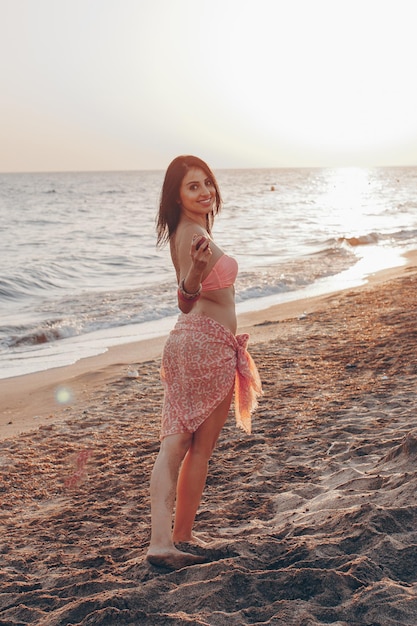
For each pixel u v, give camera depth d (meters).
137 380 9.12
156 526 3.25
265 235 33.41
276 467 5.30
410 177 191.88
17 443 6.73
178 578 3.02
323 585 2.73
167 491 3.29
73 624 2.71
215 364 3.33
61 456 6.28
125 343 11.99
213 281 3.37
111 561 3.67
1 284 18.12
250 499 4.56
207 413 3.35
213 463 5.49
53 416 7.78
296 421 6.41
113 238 33.38
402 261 21.94
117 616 2.66
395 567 2.86
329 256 24.08
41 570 3.74
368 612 2.53
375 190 104.75
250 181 166.25
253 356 9.41
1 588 3.42
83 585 3.13
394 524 3.19
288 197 82.69
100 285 18.89
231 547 3.25
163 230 3.58
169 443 3.35
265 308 14.60
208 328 3.34
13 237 33.97
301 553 3.06
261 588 2.81
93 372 9.73
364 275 19.09
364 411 6.50
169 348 3.40
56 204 71.50
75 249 28.03
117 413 7.64
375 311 12.20
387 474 4.23
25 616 2.96
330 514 3.60
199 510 4.47
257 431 6.25
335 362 8.75
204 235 3.41
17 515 4.97
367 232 33.41
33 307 15.48
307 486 4.51
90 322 13.63
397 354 8.63
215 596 2.77
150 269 22.08
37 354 11.40
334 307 13.33
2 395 8.95
